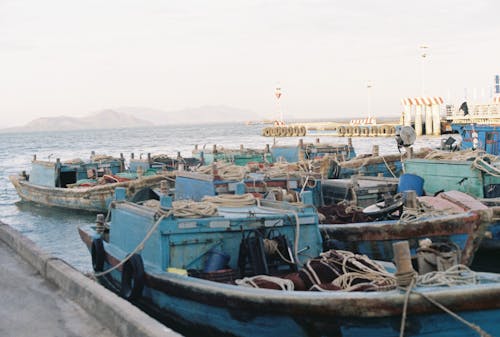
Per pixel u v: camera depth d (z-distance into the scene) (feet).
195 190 52.65
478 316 23.52
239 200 39.14
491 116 147.23
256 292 26.89
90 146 365.61
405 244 24.23
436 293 23.32
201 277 31.35
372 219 43.14
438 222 38.78
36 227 79.61
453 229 38.81
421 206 41.88
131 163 104.01
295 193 48.98
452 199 43.11
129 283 34.47
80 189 87.76
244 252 32.12
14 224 82.33
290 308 25.64
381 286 26.58
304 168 68.95
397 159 81.25
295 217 33.71
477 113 160.35
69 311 27.02
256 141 325.21
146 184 82.48
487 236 41.50
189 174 54.13
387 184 53.93
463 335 23.90
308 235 34.12
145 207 37.29
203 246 32.58
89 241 43.11
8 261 37.50
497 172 55.01
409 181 51.78
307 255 33.83
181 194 55.31
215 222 32.58
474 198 46.19
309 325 25.72
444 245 29.22
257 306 26.63
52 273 32.40
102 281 40.70
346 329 24.97
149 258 33.81
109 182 90.58
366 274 28.58
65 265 32.83
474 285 23.80
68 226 79.97
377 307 23.88
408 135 65.41
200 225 32.50
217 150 105.09
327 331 25.43
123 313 23.84
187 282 29.68
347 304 24.36
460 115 176.76
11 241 41.83
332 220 44.52
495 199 50.37
